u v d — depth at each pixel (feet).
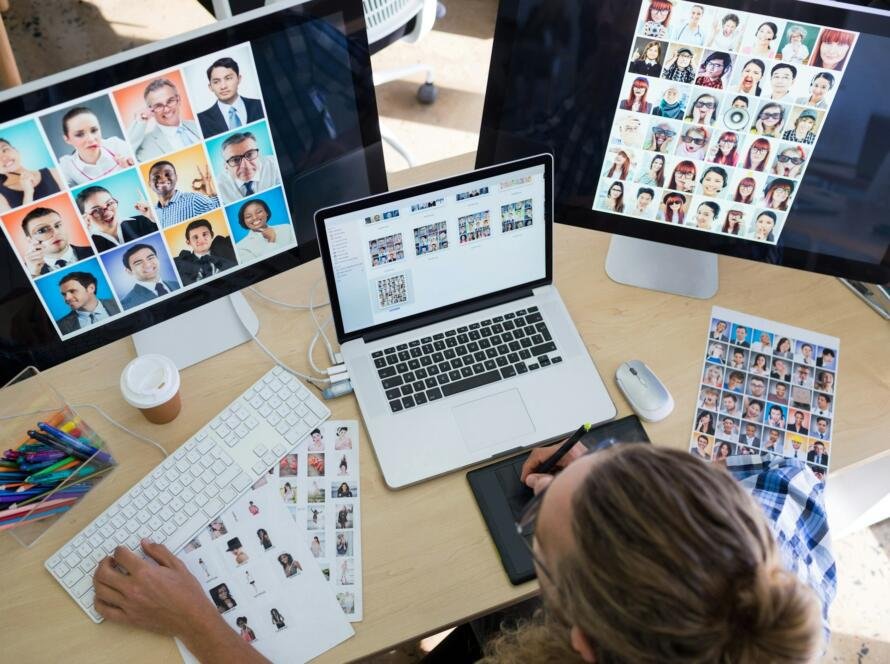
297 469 3.62
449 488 3.60
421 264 3.76
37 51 8.66
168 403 3.62
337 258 3.58
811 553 3.43
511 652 2.52
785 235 3.88
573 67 3.55
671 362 4.02
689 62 3.44
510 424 3.72
